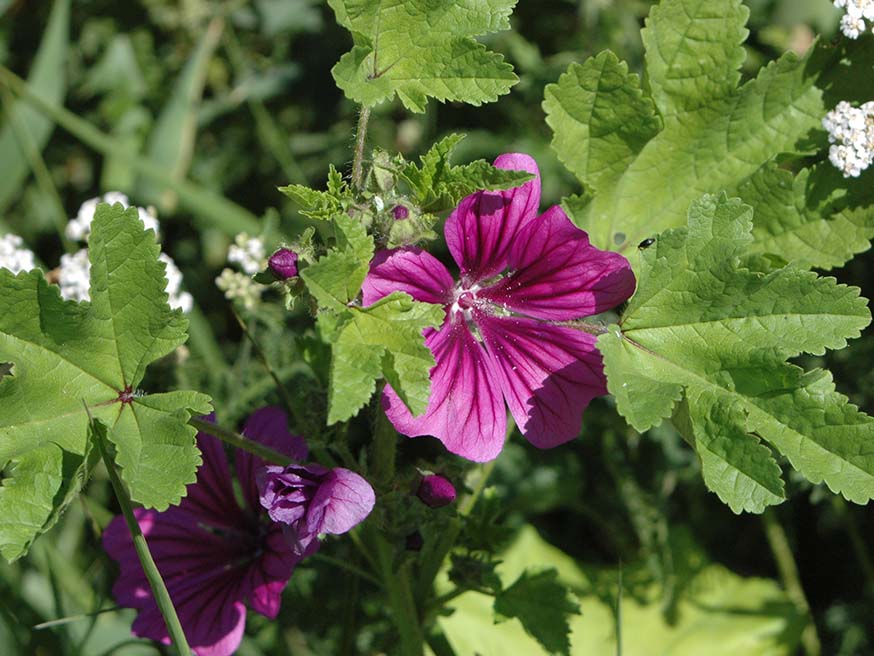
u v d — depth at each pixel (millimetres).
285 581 379
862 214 380
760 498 343
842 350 469
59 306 347
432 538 399
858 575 500
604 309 366
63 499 346
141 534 353
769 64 379
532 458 501
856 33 372
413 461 503
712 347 354
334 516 339
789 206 383
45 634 441
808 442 348
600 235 391
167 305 351
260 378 463
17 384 346
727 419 347
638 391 345
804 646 491
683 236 352
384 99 353
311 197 344
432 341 357
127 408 353
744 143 384
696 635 480
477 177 342
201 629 385
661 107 384
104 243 347
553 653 390
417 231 343
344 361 330
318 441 376
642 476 496
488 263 365
